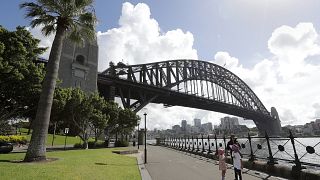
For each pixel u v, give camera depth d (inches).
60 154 883.4
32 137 641.6
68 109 1545.3
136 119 2349.9
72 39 850.8
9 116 1264.8
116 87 3464.6
